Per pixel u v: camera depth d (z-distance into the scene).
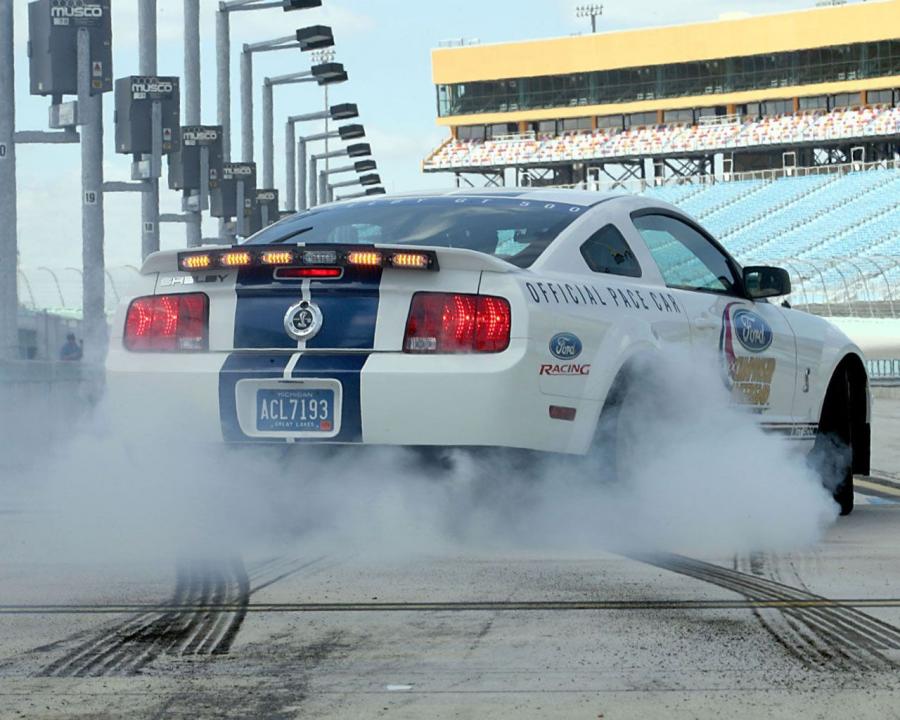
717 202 175.25
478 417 13.19
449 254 13.41
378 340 13.49
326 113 105.31
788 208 165.62
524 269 13.80
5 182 42.16
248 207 73.69
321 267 13.65
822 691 8.85
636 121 197.50
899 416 45.62
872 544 14.99
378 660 9.66
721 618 10.99
